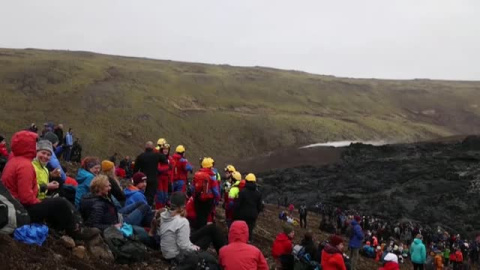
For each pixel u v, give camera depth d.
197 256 6.64
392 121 141.75
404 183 58.78
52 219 7.34
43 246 6.68
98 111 95.19
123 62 155.25
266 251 13.66
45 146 8.16
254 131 107.19
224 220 16.66
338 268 8.21
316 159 89.56
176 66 166.62
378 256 25.44
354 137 114.50
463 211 49.72
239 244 6.58
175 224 8.16
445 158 65.06
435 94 180.38
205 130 103.19
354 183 61.78
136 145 86.94
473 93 184.50
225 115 111.62
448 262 30.70
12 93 93.44
